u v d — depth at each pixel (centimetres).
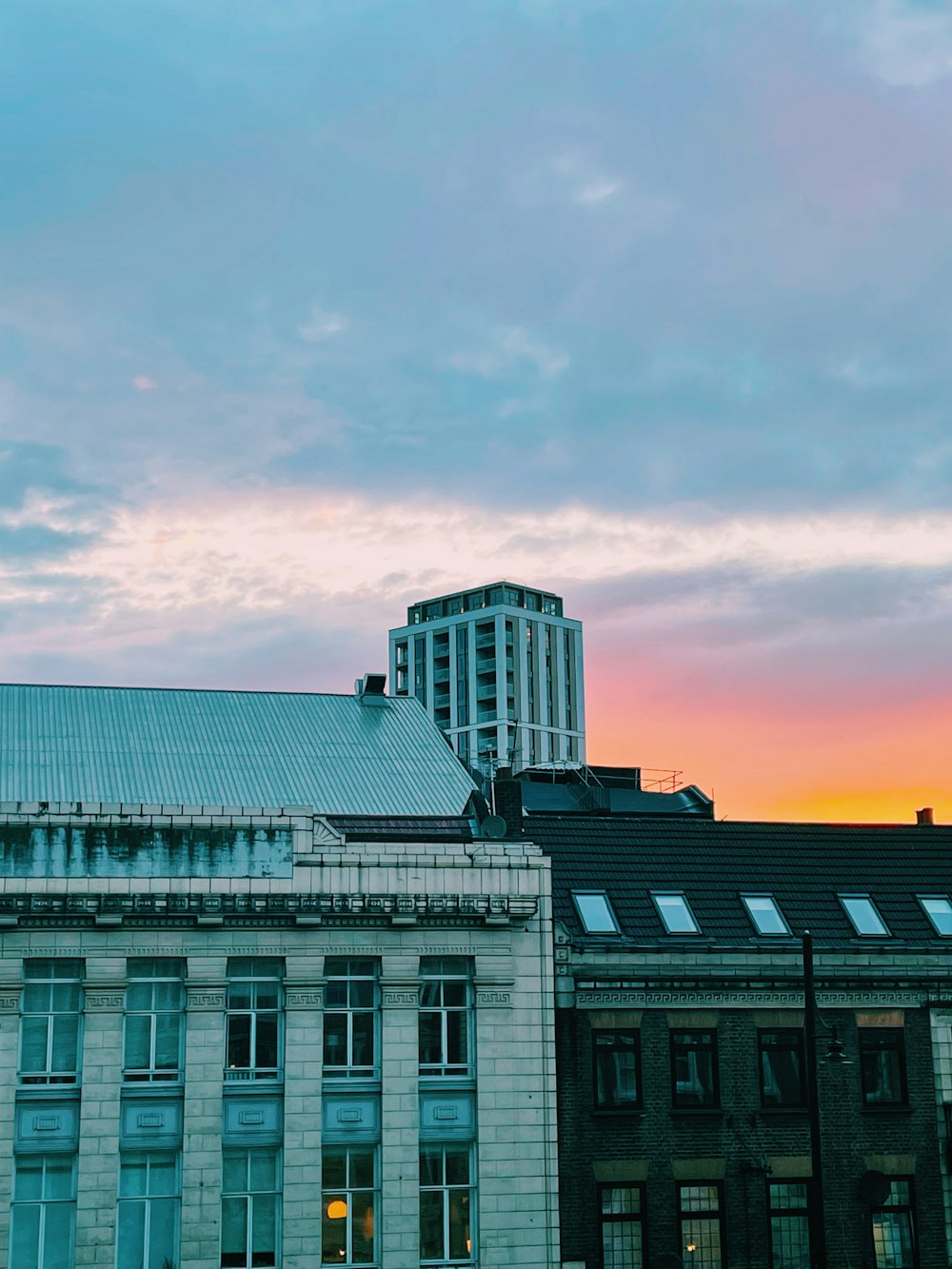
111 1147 4066
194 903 4206
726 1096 4528
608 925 4719
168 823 4262
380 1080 4291
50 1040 4125
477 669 16662
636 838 5028
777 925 4856
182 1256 4044
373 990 4372
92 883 4156
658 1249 4372
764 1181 4497
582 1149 4391
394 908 4344
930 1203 4609
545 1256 4275
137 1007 4200
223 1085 4181
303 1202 4150
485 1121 4325
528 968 4456
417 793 4988
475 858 4456
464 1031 4412
